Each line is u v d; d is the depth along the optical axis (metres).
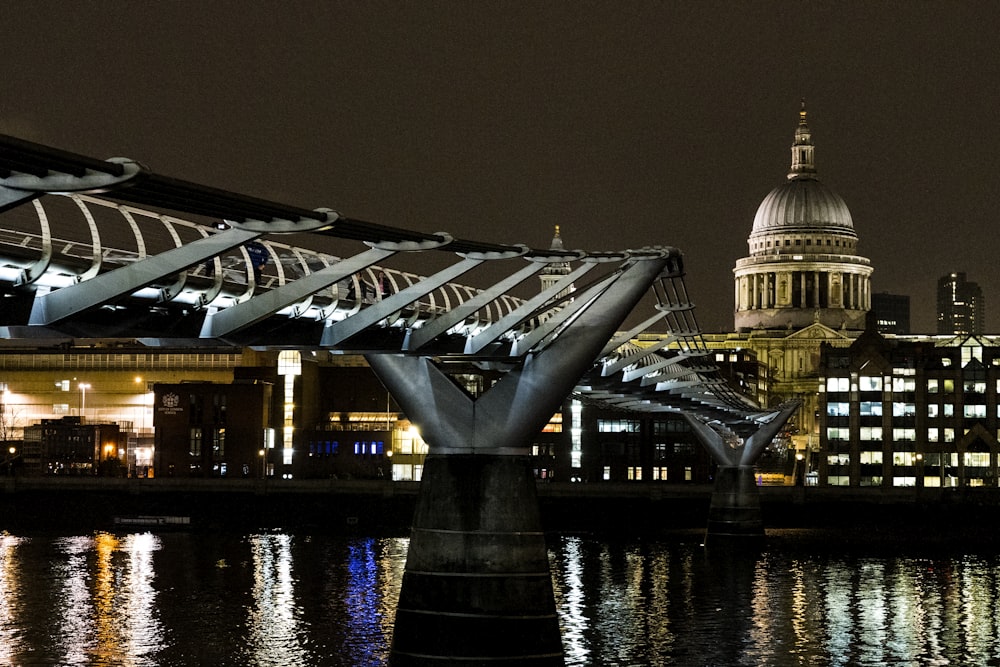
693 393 128.62
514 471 70.38
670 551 148.88
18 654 85.94
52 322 44.62
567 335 71.56
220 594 111.88
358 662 82.62
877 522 184.25
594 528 182.38
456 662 68.56
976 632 94.31
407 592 70.31
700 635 91.44
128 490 190.25
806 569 131.00
